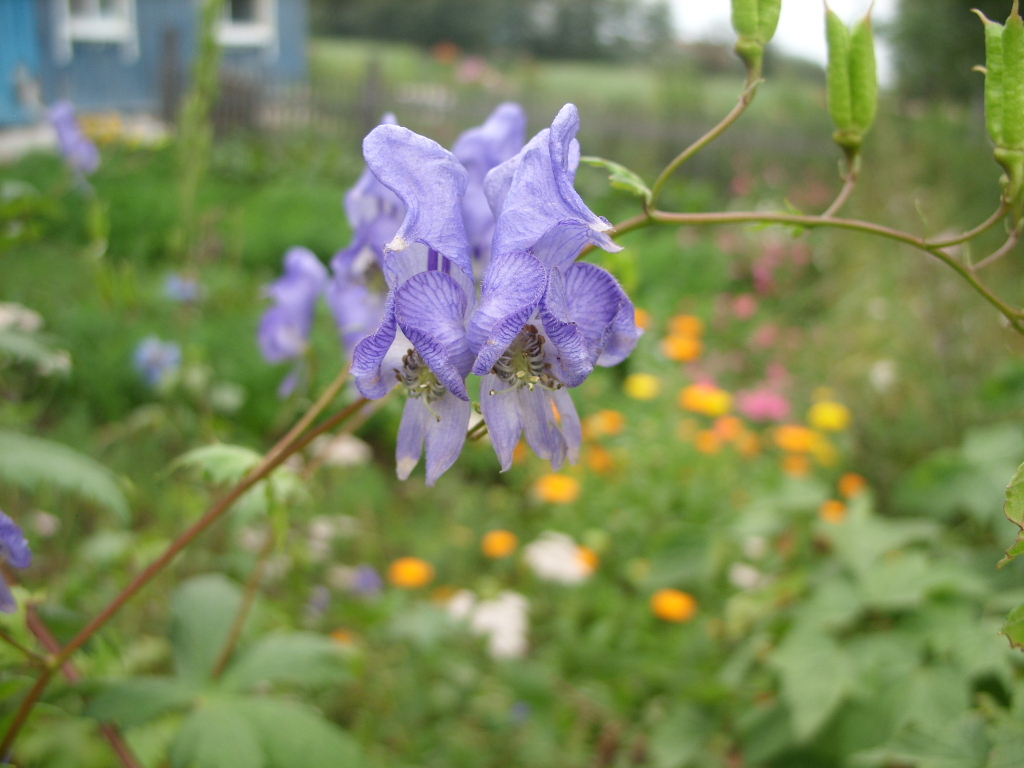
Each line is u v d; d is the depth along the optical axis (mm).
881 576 3309
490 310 1354
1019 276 8945
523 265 1379
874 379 6477
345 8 74625
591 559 4938
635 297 9492
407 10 73562
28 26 18375
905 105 14469
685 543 4344
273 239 11680
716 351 8945
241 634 2852
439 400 1467
